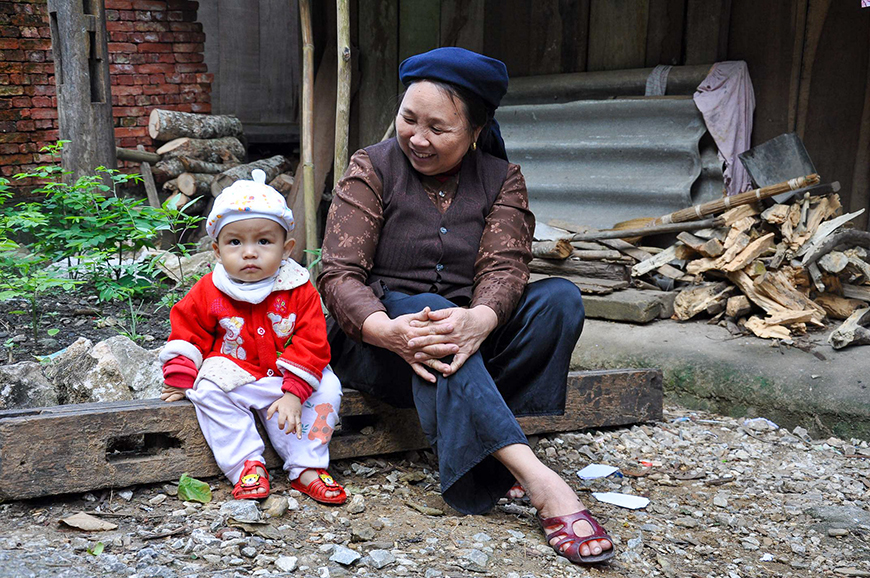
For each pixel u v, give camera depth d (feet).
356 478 9.01
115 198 15.02
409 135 8.14
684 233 15.12
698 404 12.83
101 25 19.42
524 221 8.91
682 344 13.43
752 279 13.99
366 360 8.86
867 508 9.24
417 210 8.50
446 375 7.72
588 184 17.70
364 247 8.41
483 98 8.18
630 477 9.87
